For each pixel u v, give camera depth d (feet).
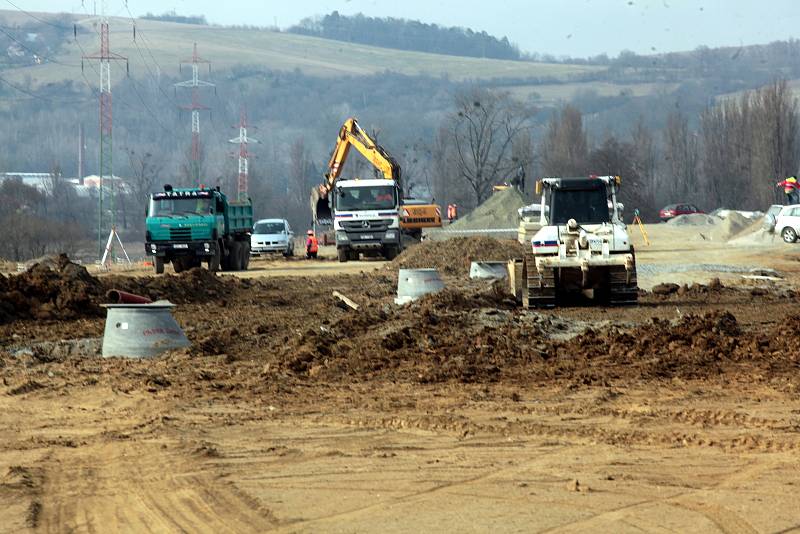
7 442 100.42
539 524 69.46
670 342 157.69
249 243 458.09
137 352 156.04
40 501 77.77
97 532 69.97
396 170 499.92
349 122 516.32
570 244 226.99
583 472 83.97
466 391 124.57
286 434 101.55
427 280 235.81
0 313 198.29
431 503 75.15
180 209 402.93
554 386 127.44
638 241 601.62
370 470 85.76
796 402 115.03
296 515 72.74
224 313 221.05
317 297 265.75
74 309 212.43
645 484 79.87
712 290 261.65
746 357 146.72
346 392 125.49
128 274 416.87
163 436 101.35
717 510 72.54
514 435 99.14
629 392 122.72
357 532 68.49
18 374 141.69
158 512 74.33
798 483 79.66
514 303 236.63
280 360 146.00
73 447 97.50
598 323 189.26
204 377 136.46
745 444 93.20
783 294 255.09
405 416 108.78
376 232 467.52
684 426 102.37
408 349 156.04
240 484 81.82
